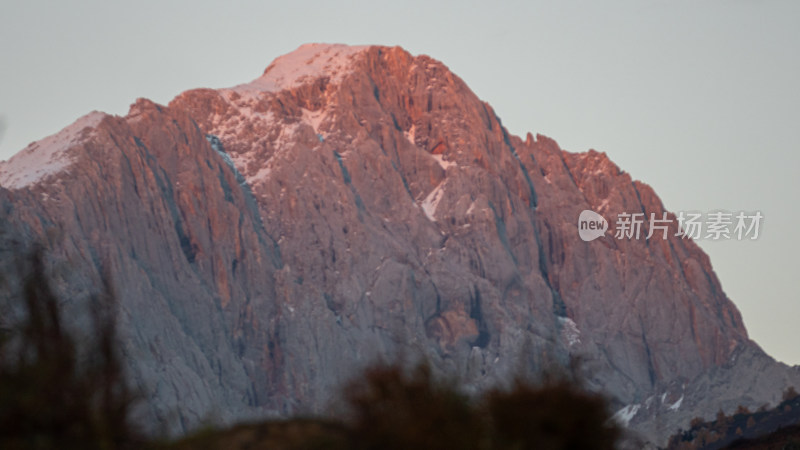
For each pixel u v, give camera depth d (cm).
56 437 3491
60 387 3531
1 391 3456
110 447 3503
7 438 3419
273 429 3638
